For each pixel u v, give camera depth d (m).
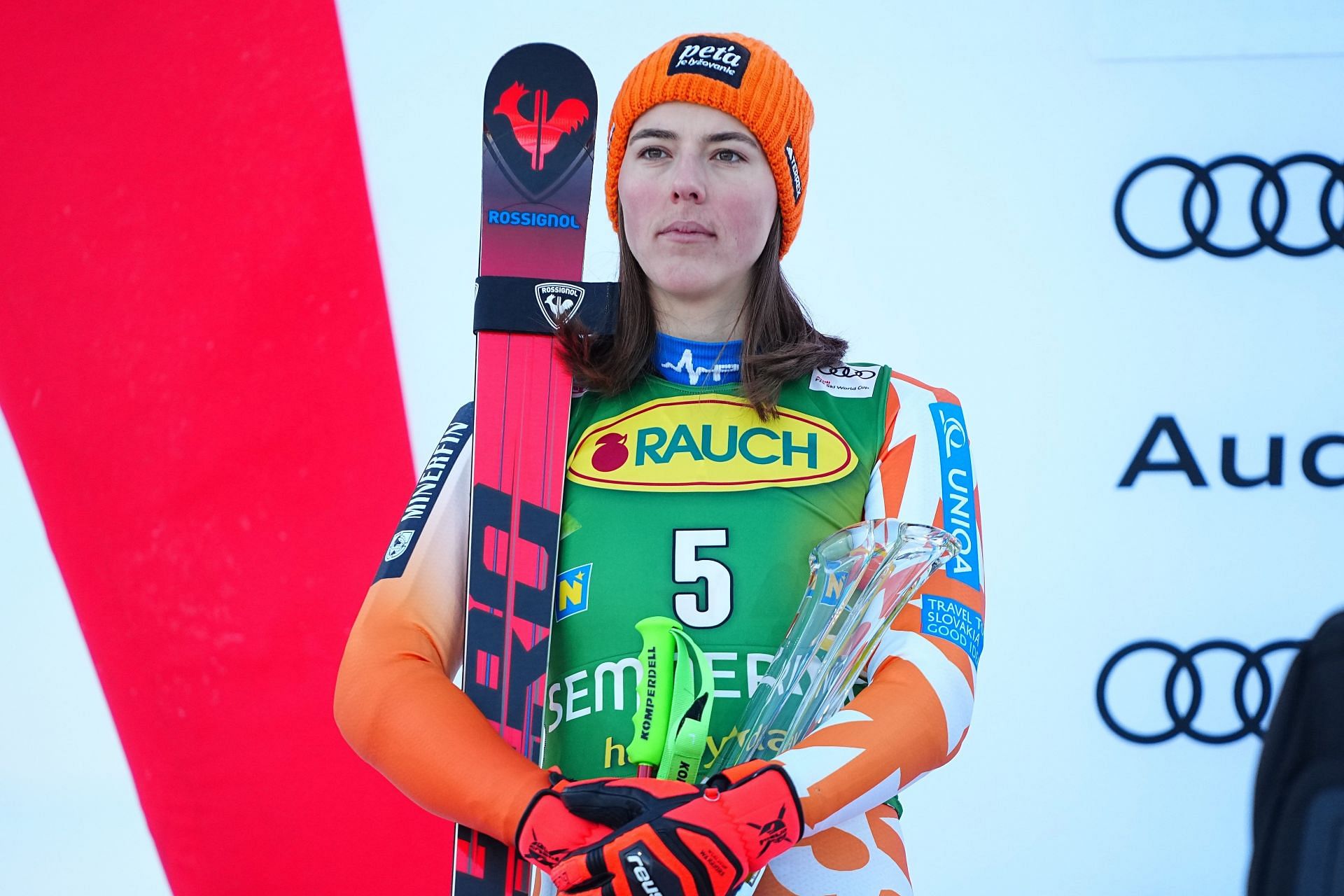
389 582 4.92
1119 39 8.34
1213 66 8.31
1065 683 8.41
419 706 4.48
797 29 8.45
